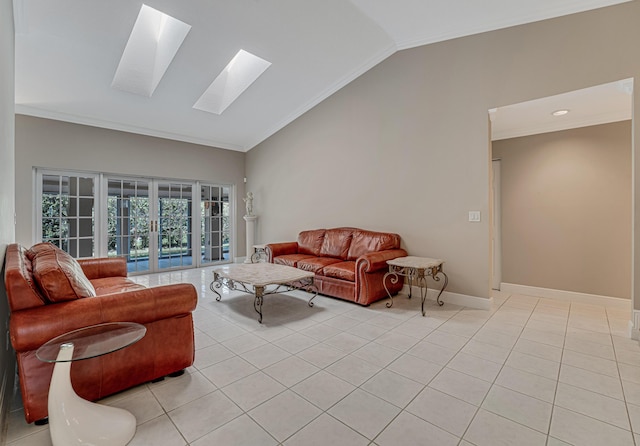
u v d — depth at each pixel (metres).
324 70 4.54
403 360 2.27
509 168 4.24
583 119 3.67
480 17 3.30
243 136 6.43
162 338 1.95
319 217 5.32
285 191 6.00
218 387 1.92
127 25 3.19
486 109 3.42
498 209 4.37
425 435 1.50
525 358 2.30
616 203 3.53
